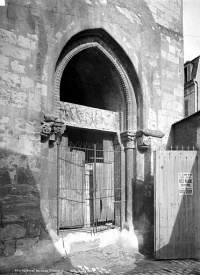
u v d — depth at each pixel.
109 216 8.41
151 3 9.20
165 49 9.43
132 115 8.30
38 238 6.03
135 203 8.09
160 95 8.76
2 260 5.50
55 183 6.77
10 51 5.98
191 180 7.46
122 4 8.08
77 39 7.38
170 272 6.25
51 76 6.56
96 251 7.25
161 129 8.96
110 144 8.68
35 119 6.22
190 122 8.58
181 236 7.29
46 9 6.59
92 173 8.53
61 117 7.29
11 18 6.05
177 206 7.35
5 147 5.75
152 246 7.92
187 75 24.58
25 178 5.96
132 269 6.43
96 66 8.50
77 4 7.12
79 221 7.90
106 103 9.06
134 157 8.27
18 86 6.04
